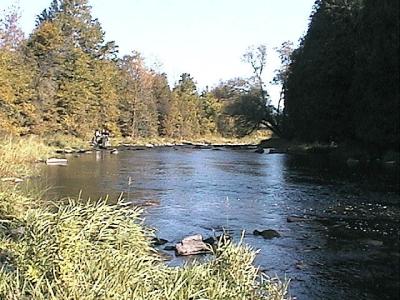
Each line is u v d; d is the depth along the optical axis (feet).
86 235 18.34
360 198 64.34
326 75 134.31
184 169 100.53
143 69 233.55
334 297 28.55
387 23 103.71
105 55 231.91
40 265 16.35
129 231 20.62
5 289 15.61
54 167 93.50
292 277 32.07
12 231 22.15
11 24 140.67
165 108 249.96
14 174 70.90
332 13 140.26
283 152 159.12
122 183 74.59
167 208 55.83
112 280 15.71
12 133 116.67
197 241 36.09
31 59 153.38
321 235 44.09
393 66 101.40
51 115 154.20
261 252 37.99
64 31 212.23
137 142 210.79
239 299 18.04
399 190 71.20
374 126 108.58
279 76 217.77
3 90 119.75
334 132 137.18
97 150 156.25
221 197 64.69
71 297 14.64
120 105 215.51
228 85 272.10
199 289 17.62
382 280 31.76
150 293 16.25
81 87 167.94
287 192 69.46
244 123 225.35
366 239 42.55
